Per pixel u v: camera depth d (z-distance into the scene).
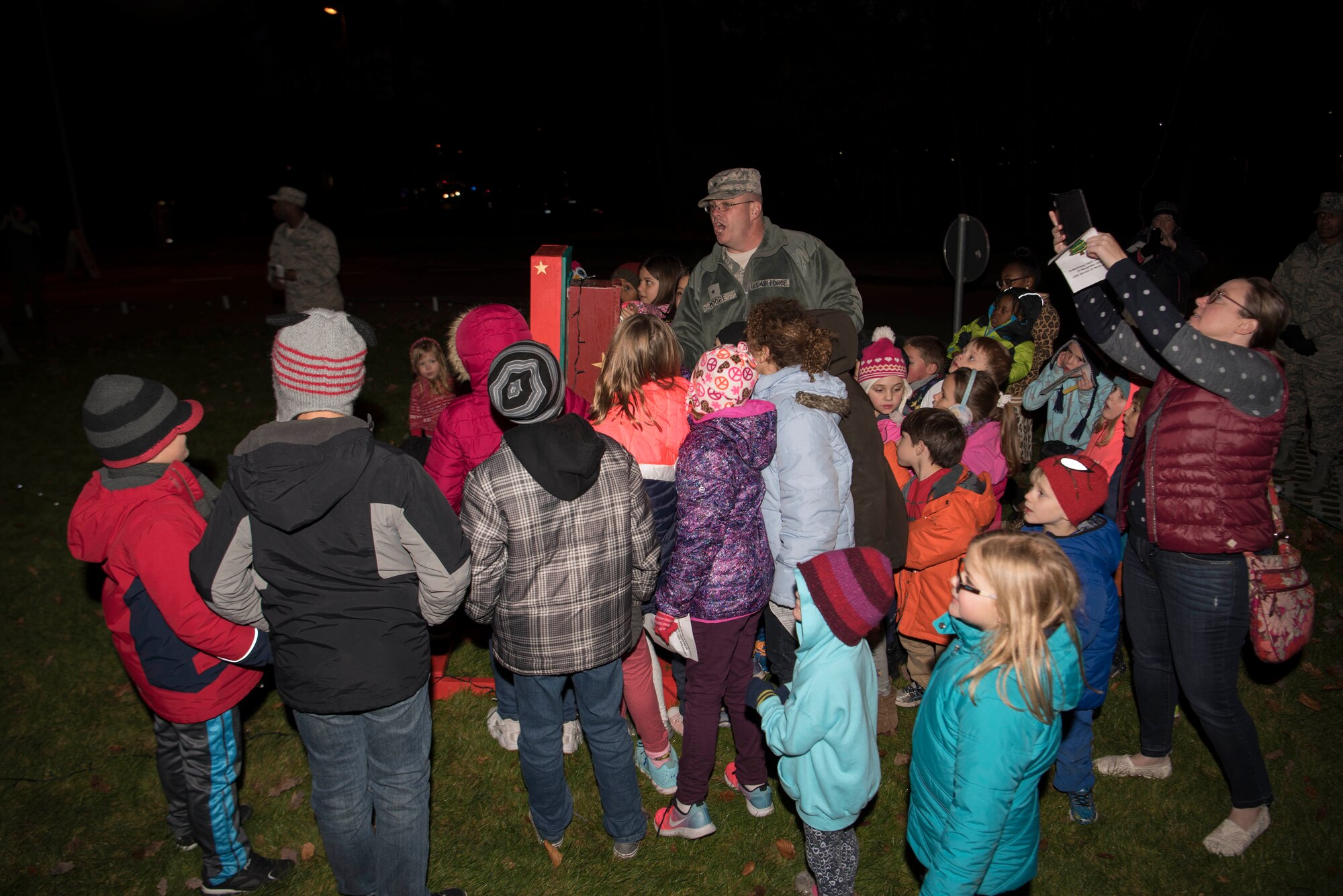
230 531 2.54
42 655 4.80
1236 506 3.07
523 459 2.79
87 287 20.05
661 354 3.36
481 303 17.48
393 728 2.80
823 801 2.74
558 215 37.88
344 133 45.50
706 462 2.98
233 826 3.21
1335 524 6.11
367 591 2.64
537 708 3.14
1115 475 4.09
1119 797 3.72
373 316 15.77
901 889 3.30
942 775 2.48
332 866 2.92
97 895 3.31
